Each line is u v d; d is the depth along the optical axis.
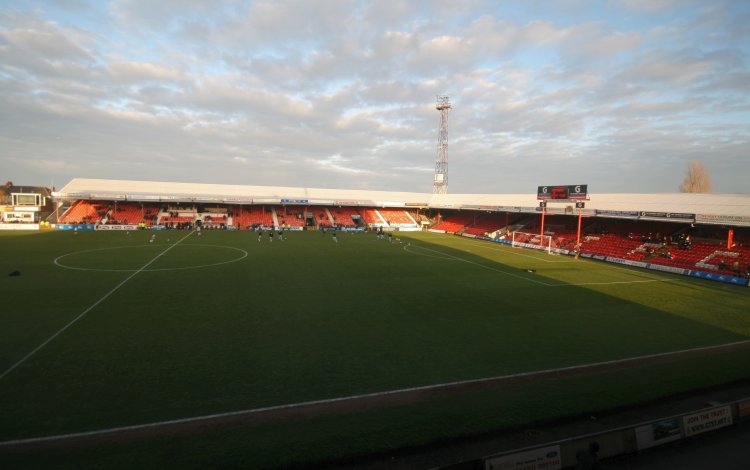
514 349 15.73
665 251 41.50
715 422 9.61
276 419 9.91
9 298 20.89
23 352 14.07
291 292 24.06
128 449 8.36
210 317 18.75
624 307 22.98
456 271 33.12
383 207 86.38
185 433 9.15
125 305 20.23
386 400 11.16
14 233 51.03
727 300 25.88
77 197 60.66
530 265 38.19
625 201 49.72
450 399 11.17
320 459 7.90
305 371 13.19
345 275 29.88
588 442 8.21
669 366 13.88
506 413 9.96
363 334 17.09
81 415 10.03
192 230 61.62
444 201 80.81
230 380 12.34
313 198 76.75
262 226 69.31
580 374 13.37
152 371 12.84
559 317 20.53
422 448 8.46
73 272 27.75
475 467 7.32
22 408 10.32
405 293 24.73
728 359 14.67
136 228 61.31
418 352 15.19
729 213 36.56
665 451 8.71
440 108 88.50
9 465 7.72
